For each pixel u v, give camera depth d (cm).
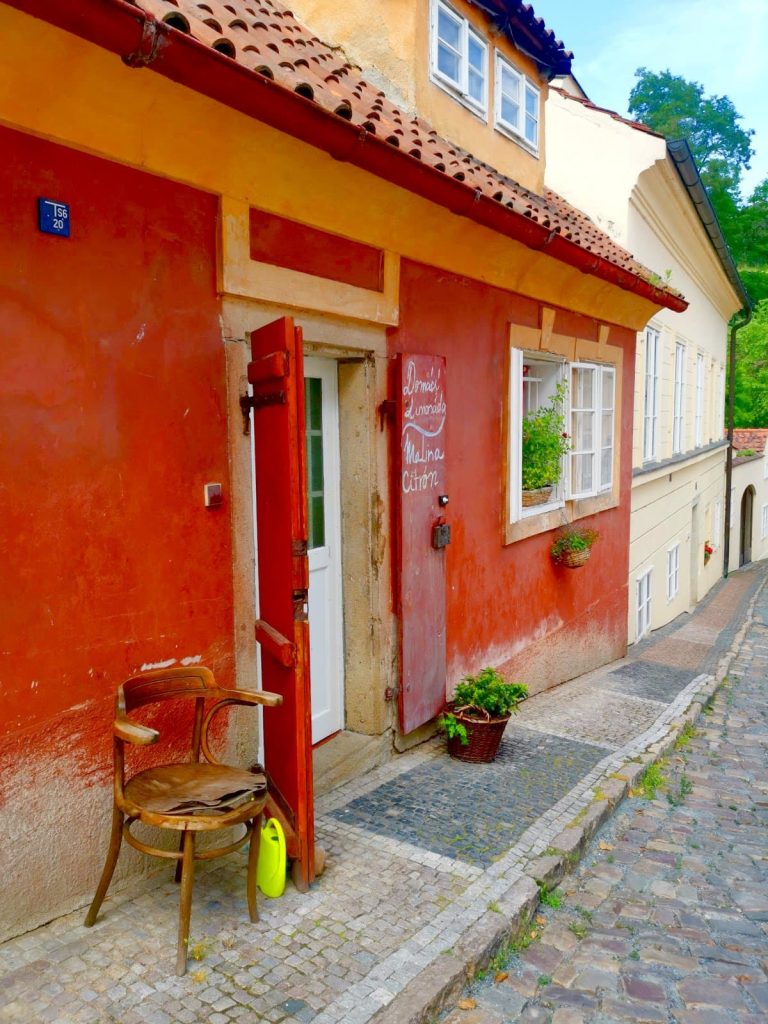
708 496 1950
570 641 816
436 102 606
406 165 397
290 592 329
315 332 425
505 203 492
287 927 319
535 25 707
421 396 502
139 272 325
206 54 282
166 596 345
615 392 884
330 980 289
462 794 464
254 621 390
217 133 335
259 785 307
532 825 430
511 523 646
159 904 328
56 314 296
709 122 3209
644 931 361
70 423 303
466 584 591
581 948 344
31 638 294
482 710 515
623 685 822
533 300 662
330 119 342
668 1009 305
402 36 575
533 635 722
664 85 3362
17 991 273
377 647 492
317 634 479
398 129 460
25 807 296
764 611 1700
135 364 326
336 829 411
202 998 275
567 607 803
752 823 493
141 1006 270
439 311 533
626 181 993
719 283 1781
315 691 481
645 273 775
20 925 298
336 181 402
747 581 2239
